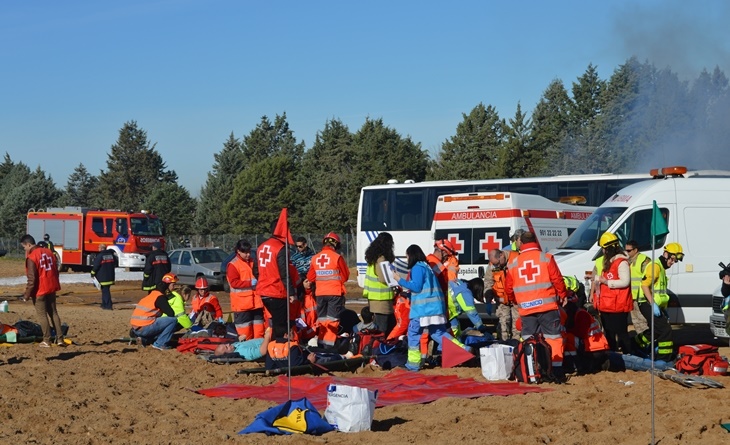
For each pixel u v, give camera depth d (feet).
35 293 49.85
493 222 68.74
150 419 30.42
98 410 31.94
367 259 45.91
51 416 30.50
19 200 315.37
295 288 42.37
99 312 82.02
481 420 29.60
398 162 224.12
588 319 39.99
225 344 45.11
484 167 214.48
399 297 44.93
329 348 45.62
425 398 33.96
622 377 38.32
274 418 28.50
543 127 217.77
